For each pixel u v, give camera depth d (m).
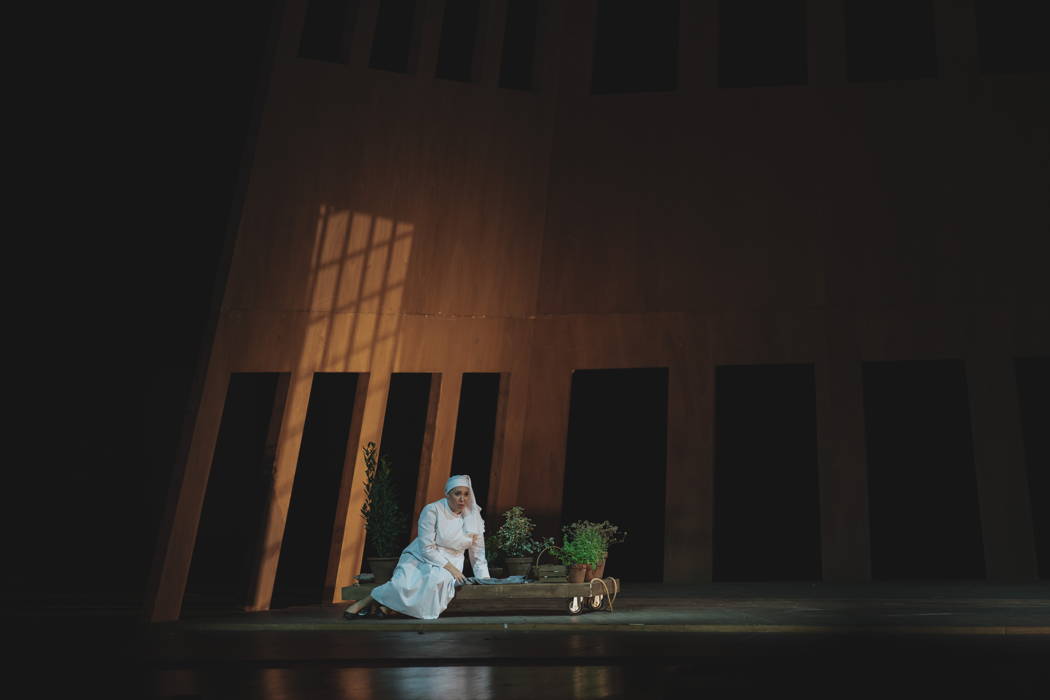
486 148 12.70
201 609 9.90
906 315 12.86
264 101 10.21
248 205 10.00
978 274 12.77
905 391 15.61
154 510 13.47
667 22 16.12
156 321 13.16
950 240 12.88
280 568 15.21
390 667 5.29
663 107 13.66
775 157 13.39
